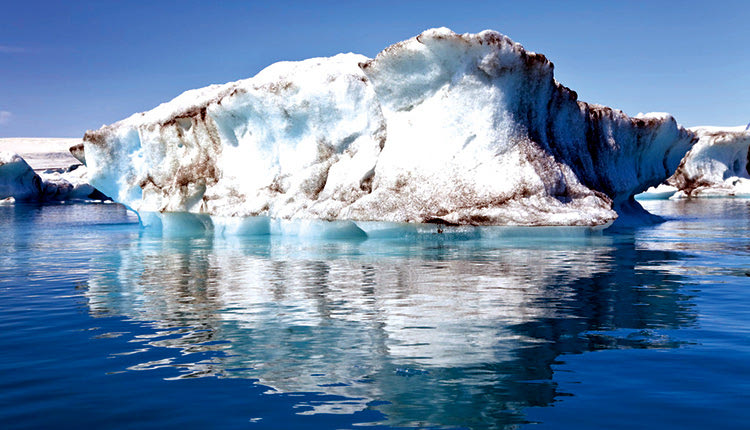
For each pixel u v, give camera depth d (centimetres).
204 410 235
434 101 908
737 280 516
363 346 320
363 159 974
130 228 1387
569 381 261
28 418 230
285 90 1031
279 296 471
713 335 333
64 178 3853
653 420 219
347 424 219
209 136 1187
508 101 897
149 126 1247
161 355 312
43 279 589
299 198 1021
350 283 521
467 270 582
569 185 920
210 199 1143
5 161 3092
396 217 881
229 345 329
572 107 1042
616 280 518
